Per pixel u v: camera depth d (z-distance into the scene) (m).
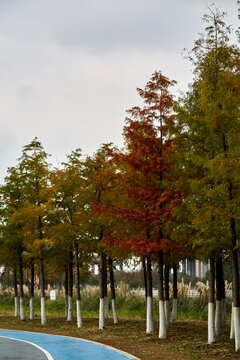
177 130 19.34
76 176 27.27
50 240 27.89
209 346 17.28
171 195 20.38
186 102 19.20
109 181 25.36
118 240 21.94
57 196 28.30
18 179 33.16
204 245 17.83
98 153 27.52
